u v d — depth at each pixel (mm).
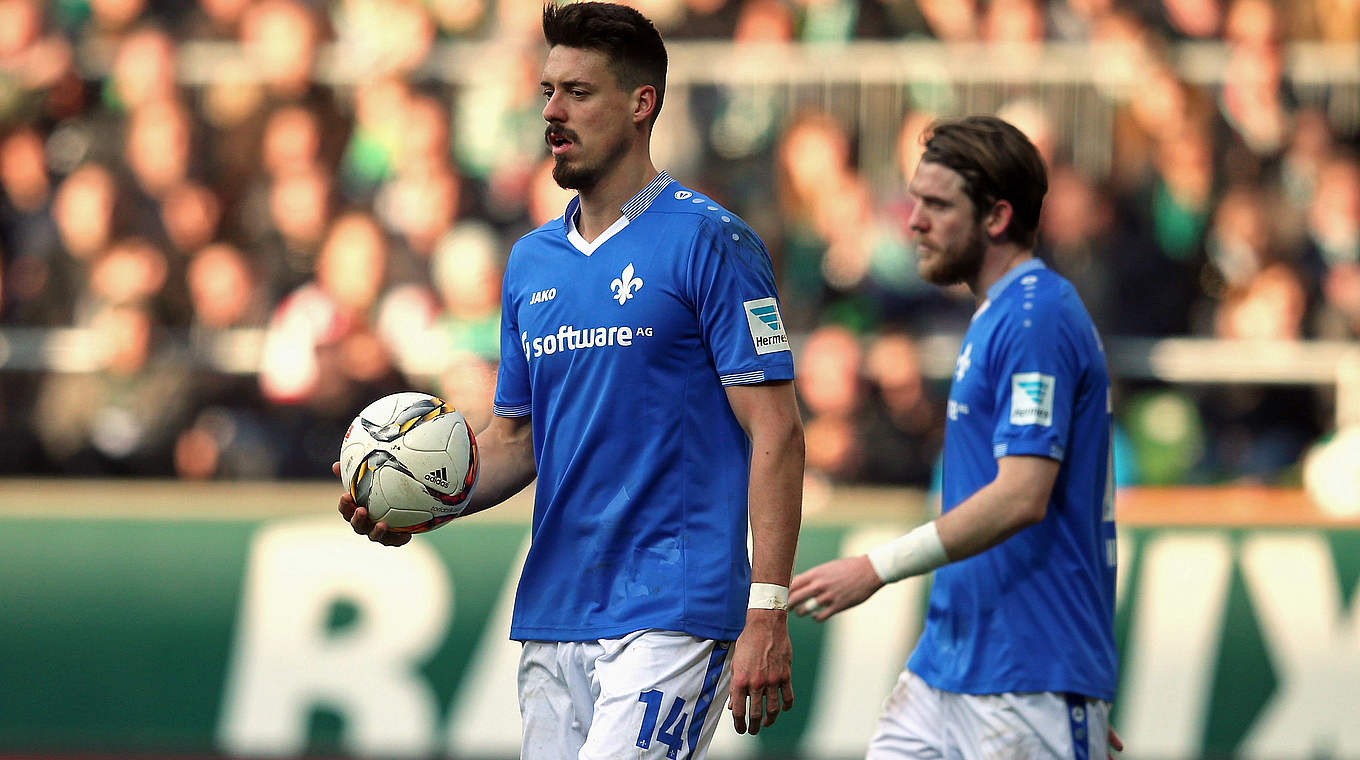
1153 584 21000
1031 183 12938
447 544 21438
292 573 21453
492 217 25750
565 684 11516
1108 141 25797
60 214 25219
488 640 21250
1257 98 26719
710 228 11000
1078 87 25828
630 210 11219
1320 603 20812
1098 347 12734
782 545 10758
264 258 25219
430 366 23844
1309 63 26984
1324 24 27422
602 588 11242
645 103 11219
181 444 23156
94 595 21375
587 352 11180
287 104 26578
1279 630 20812
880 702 20859
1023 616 12555
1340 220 26312
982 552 12250
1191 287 25312
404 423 11516
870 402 23234
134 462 23062
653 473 11055
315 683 21234
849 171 25625
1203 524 21078
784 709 10781
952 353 23531
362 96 26734
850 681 20922
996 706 12609
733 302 10898
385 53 26922
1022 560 12562
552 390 11477
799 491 10898
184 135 26312
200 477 22984
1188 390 23984
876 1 27438
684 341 11047
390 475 11398
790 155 25516
